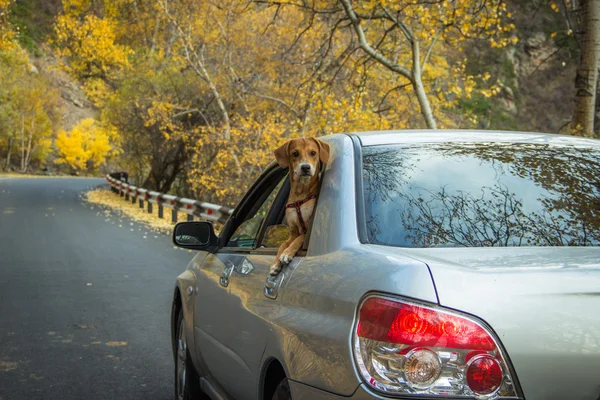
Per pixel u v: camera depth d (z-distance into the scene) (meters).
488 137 3.56
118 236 17.41
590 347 2.18
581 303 2.20
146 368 6.09
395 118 20.77
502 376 2.14
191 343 4.80
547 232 2.82
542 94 40.97
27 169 85.94
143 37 35.44
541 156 3.35
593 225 2.88
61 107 92.75
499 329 2.15
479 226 2.83
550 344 2.17
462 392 2.13
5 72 80.06
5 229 18.75
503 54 41.59
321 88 18.25
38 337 7.17
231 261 4.17
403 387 2.17
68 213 24.73
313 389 2.59
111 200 33.22
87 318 8.05
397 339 2.19
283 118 23.47
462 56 27.23
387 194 2.99
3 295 9.45
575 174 3.19
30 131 84.44
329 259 2.82
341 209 2.96
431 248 2.68
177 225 4.67
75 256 13.49
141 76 33.25
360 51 22.41
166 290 9.86
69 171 95.12
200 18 28.06
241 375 3.60
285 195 4.10
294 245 3.23
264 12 27.73
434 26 17.05
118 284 10.34
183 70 33.12
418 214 2.88
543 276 2.24
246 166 24.30
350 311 2.42
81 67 38.34
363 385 2.27
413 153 3.30
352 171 3.16
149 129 33.84
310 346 2.63
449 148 3.38
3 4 28.02
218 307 4.11
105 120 37.22
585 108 14.73
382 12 17.30
